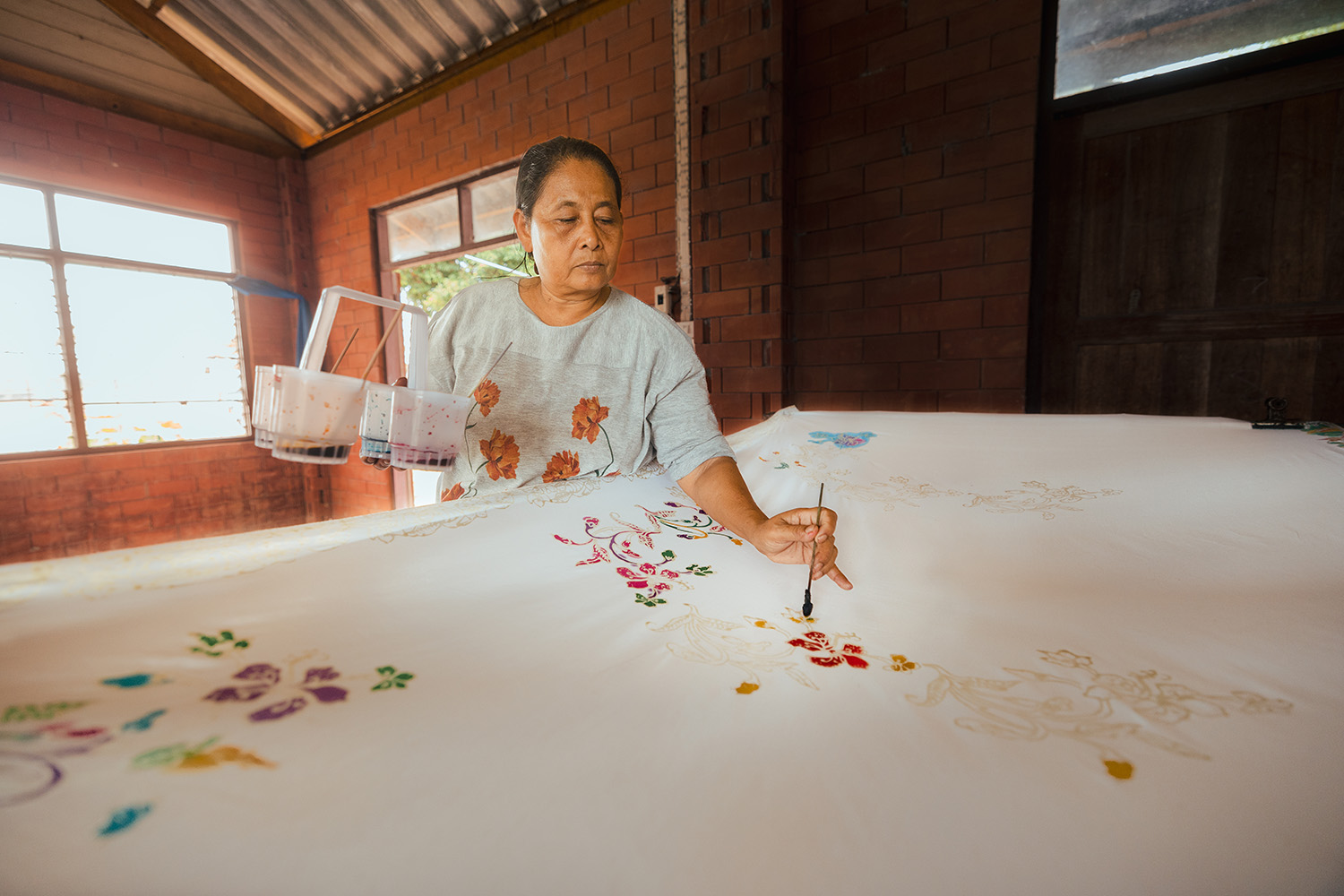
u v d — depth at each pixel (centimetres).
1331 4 169
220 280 436
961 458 113
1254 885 30
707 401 108
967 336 218
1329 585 64
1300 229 177
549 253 93
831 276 245
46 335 371
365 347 428
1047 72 205
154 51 396
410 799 34
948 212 219
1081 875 30
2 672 42
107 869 28
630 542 83
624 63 283
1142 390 201
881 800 35
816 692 48
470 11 319
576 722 43
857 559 81
